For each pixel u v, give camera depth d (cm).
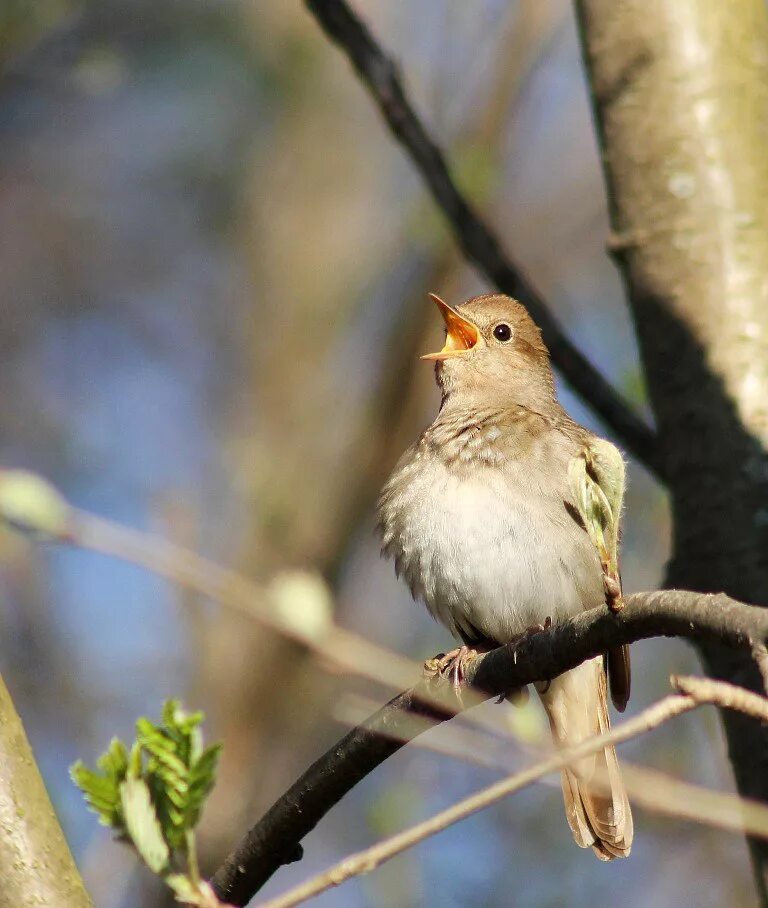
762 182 802
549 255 1479
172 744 487
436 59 1382
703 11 821
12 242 1652
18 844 555
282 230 1584
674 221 798
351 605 1378
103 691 1362
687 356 780
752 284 783
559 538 804
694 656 1243
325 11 908
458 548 815
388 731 595
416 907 1160
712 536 746
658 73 815
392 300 1509
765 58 825
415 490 841
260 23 1596
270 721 1281
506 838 1241
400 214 1515
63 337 1639
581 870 1223
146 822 482
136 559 592
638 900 1203
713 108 808
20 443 1560
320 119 1595
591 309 1465
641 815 1135
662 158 806
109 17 1509
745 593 732
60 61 1479
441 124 1296
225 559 1404
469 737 570
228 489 1450
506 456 825
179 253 1656
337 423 1465
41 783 570
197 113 1612
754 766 703
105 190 1673
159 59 1556
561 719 822
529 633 595
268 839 612
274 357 1526
